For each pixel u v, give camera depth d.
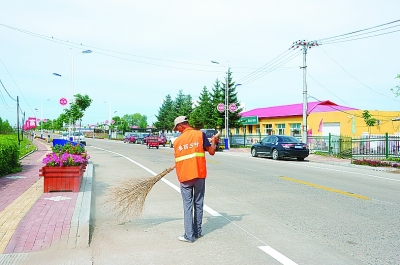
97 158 21.91
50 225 5.93
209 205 8.27
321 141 27.31
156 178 6.28
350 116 32.75
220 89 41.09
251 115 49.91
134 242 5.54
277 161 20.64
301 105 44.44
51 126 104.94
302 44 25.73
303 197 9.23
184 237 5.56
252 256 4.93
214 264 4.62
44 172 8.62
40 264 4.53
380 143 23.73
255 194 9.66
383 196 9.44
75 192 8.70
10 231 5.61
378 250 5.20
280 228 6.34
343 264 4.65
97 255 4.95
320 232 6.09
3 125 53.47
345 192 10.00
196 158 5.56
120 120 92.62
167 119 64.44
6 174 12.39
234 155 26.16
